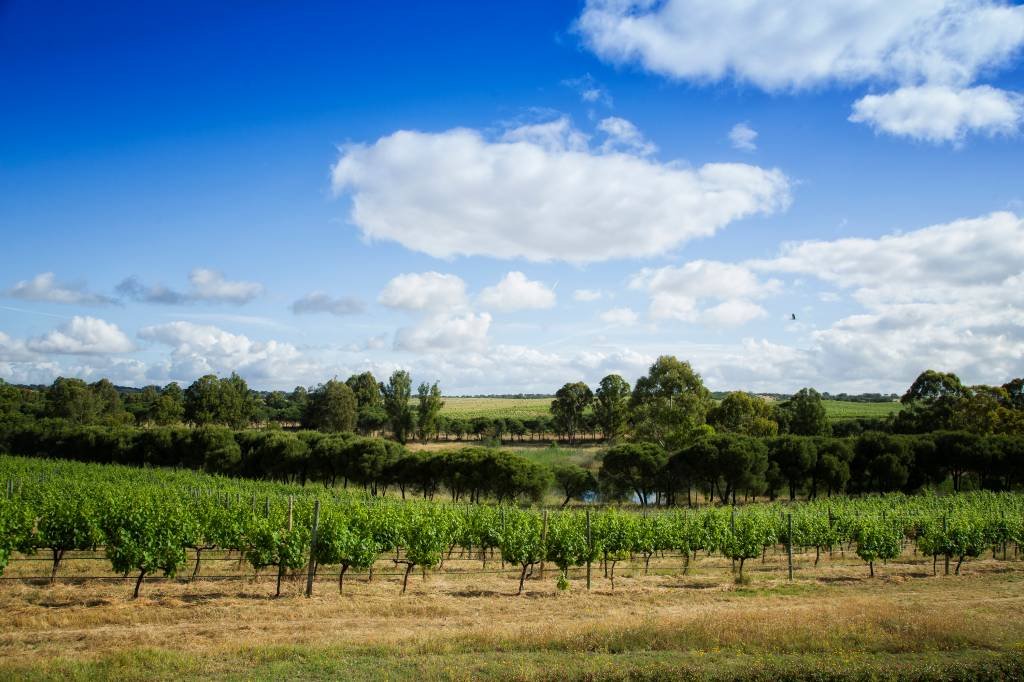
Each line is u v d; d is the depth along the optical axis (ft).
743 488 176.04
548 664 36.09
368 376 395.55
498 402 599.57
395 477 182.70
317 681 33.83
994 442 180.86
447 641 41.50
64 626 45.75
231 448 204.54
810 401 237.25
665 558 95.76
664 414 221.66
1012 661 35.12
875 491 186.50
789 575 75.77
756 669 33.91
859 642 39.63
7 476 145.28
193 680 33.68
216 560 77.77
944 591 66.74
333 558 61.62
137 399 390.63
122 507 69.51
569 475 183.01
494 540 78.69
